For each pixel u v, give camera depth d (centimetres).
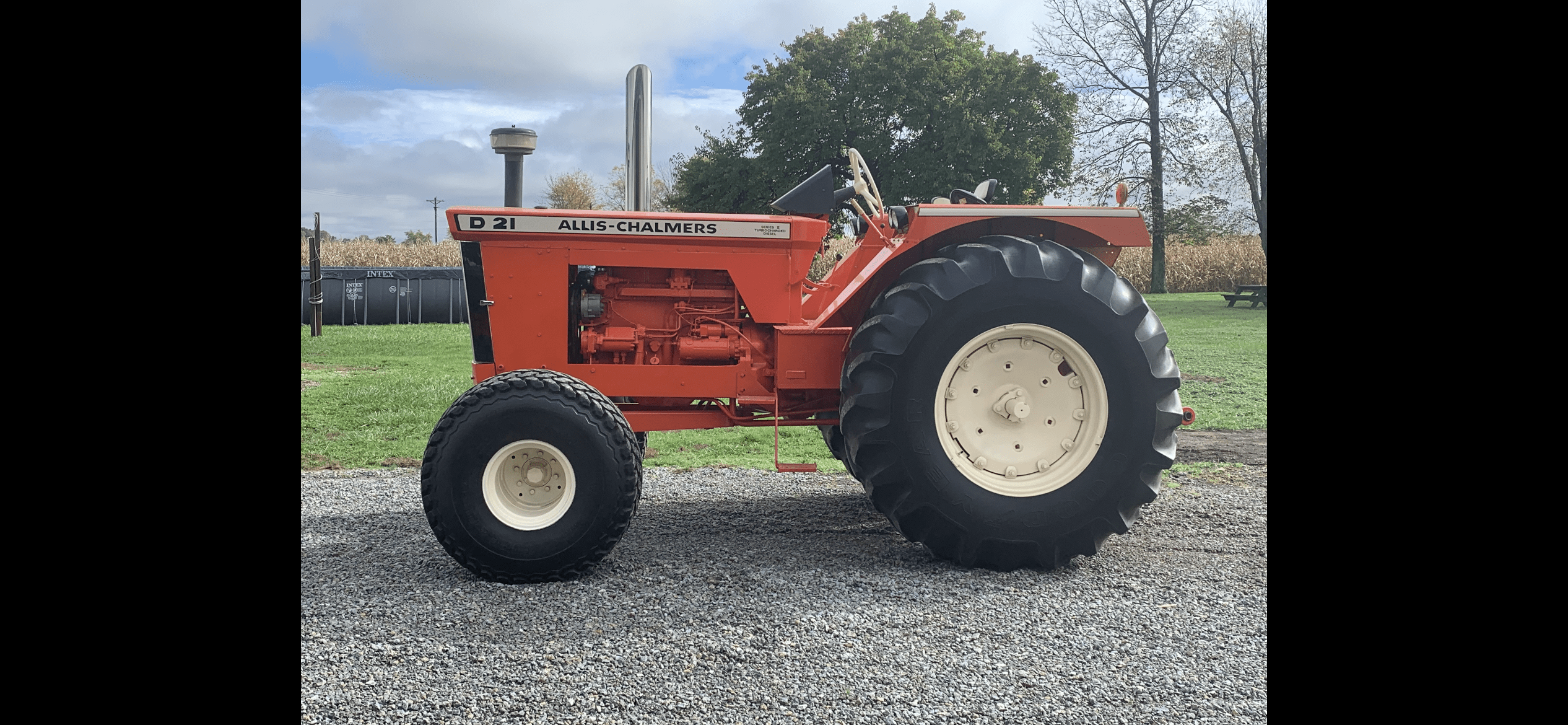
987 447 361
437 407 755
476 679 249
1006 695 241
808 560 364
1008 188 2316
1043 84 2397
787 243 390
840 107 2383
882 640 278
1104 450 354
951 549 356
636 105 420
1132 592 325
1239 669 256
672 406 412
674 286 400
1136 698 239
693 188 2583
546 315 388
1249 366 1092
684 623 292
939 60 2447
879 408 348
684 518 430
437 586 330
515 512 340
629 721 226
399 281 1517
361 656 264
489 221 380
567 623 292
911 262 392
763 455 589
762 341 404
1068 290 352
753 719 227
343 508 450
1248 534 400
